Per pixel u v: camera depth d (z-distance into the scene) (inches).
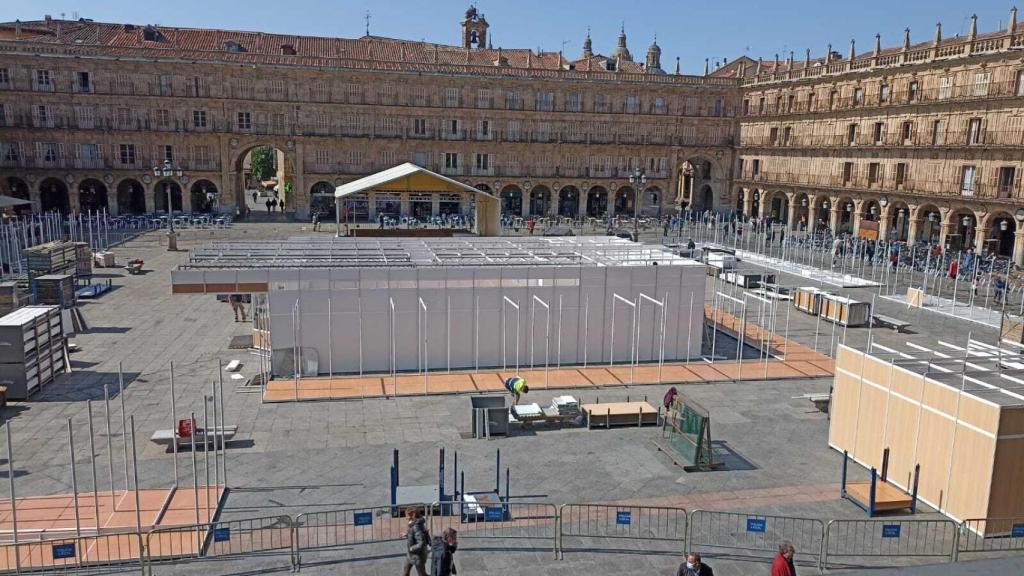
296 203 3508.9
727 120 3858.3
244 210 3577.8
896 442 815.1
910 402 796.0
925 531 713.6
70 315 1370.6
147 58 3201.3
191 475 799.7
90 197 3422.7
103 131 3233.3
